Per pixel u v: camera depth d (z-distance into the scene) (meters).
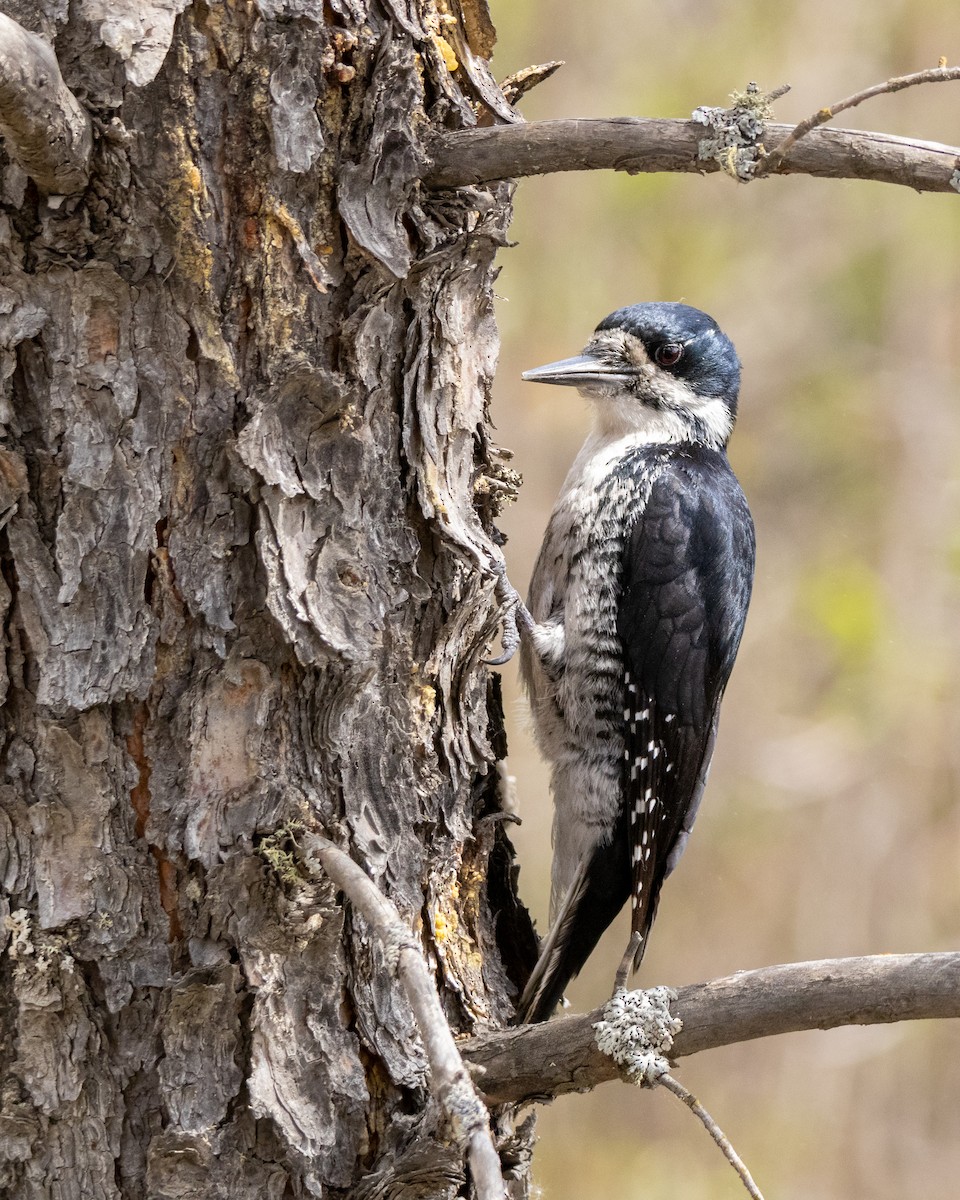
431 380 6.99
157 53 6.03
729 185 19.47
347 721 6.51
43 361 6.16
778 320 19.84
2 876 6.15
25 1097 6.12
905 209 19.66
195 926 6.23
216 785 6.28
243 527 6.32
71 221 6.10
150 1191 6.14
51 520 6.18
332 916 6.31
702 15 19.81
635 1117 18.30
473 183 6.72
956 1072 18.44
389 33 6.62
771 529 19.78
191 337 6.27
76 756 6.17
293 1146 6.21
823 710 19.12
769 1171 17.92
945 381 19.70
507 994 7.68
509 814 7.72
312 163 6.38
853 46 19.61
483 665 7.52
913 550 19.48
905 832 19.05
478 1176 5.09
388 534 6.79
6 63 5.35
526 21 19.31
